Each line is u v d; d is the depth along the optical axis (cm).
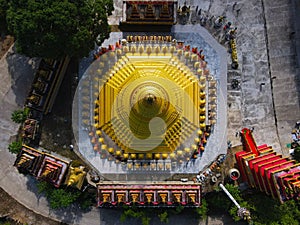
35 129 5591
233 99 5791
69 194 5519
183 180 5631
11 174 5709
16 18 4841
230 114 5772
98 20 5150
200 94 5584
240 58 5828
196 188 5441
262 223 5472
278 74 5853
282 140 5806
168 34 5797
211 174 5647
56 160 5497
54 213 5684
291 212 5541
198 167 5672
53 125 5706
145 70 5250
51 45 4966
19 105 5719
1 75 5731
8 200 5697
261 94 5825
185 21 5806
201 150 5678
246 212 5406
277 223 5453
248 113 5797
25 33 4866
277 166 5019
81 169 5516
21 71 5734
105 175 5659
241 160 5475
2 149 5716
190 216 5697
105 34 5316
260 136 5803
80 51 5131
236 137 5753
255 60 5838
